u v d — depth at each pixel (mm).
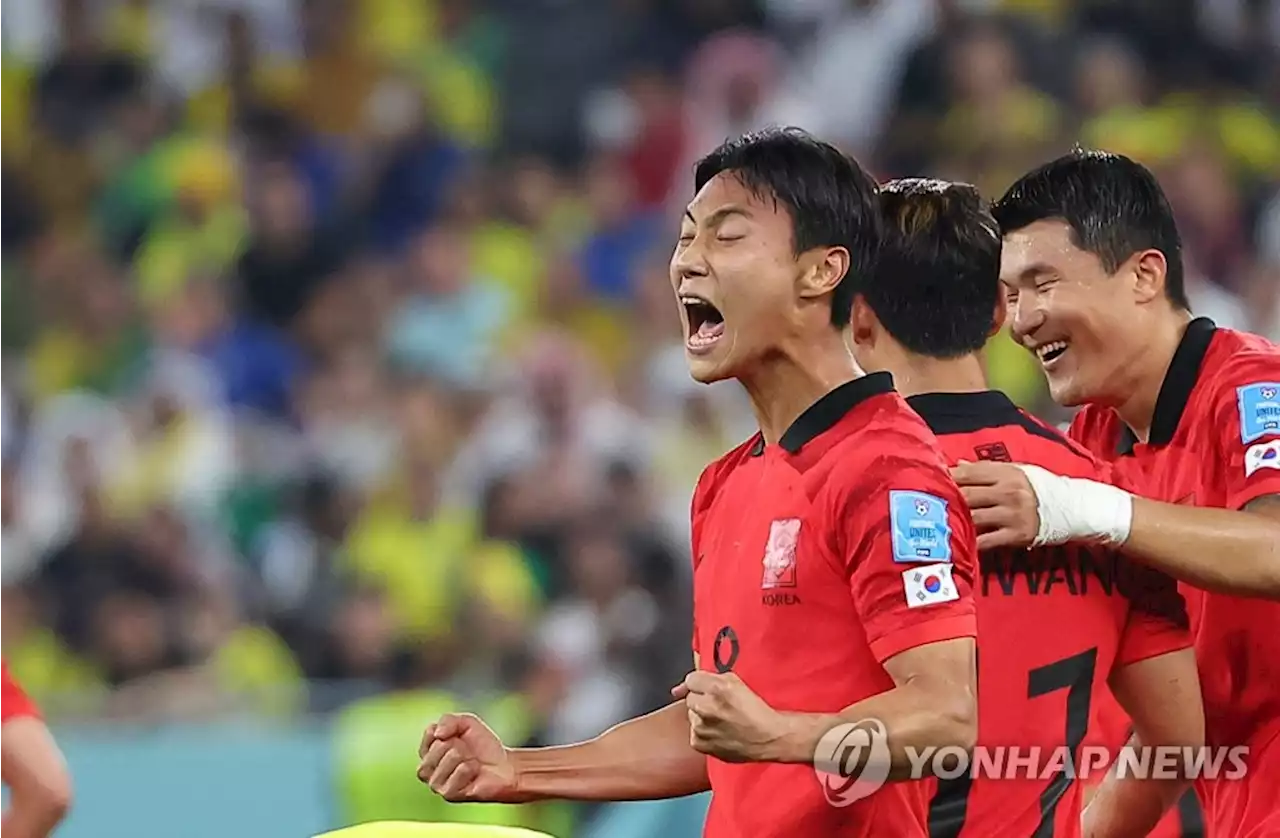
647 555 29156
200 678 27312
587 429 31844
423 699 25250
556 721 25688
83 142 42375
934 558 9672
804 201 10156
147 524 29281
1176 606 11391
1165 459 12633
